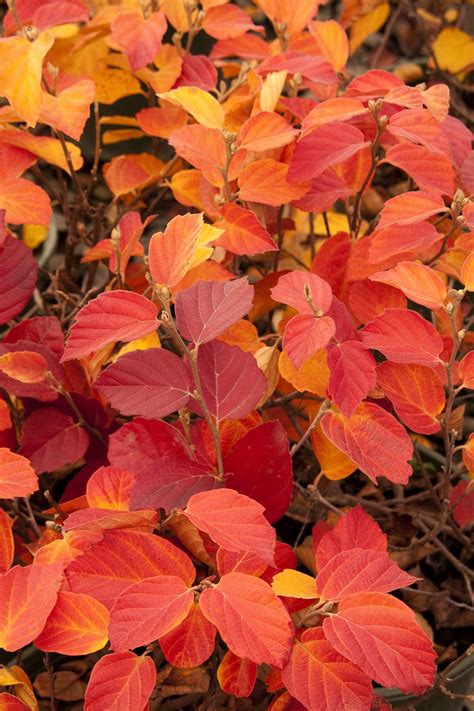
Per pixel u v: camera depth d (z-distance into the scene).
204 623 0.92
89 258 1.13
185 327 0.94
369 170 1.12
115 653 0.89
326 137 1.06
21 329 1.08
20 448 1.05
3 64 1.02
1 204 1.09
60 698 1.10
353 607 0.90
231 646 0.86
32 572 0.90
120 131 1.33
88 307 0.94
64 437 1.06
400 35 2.13
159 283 0.94
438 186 1.05
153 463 0.94
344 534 0.96
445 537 1.21
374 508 1.20
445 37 1.66
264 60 1.23
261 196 1.07
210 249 0.97
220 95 1.20
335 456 1.04
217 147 1.06
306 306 0.96
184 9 1.22
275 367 1.06
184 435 1.00
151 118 1.20
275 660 0.86
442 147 1.03
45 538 0.99
